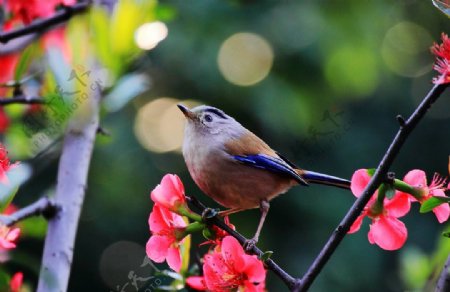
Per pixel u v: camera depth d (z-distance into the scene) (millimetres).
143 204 14008
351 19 13617
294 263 13562
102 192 13805
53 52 6008
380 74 14914
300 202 13758
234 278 4926
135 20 5914
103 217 13906
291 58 13570
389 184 4977
